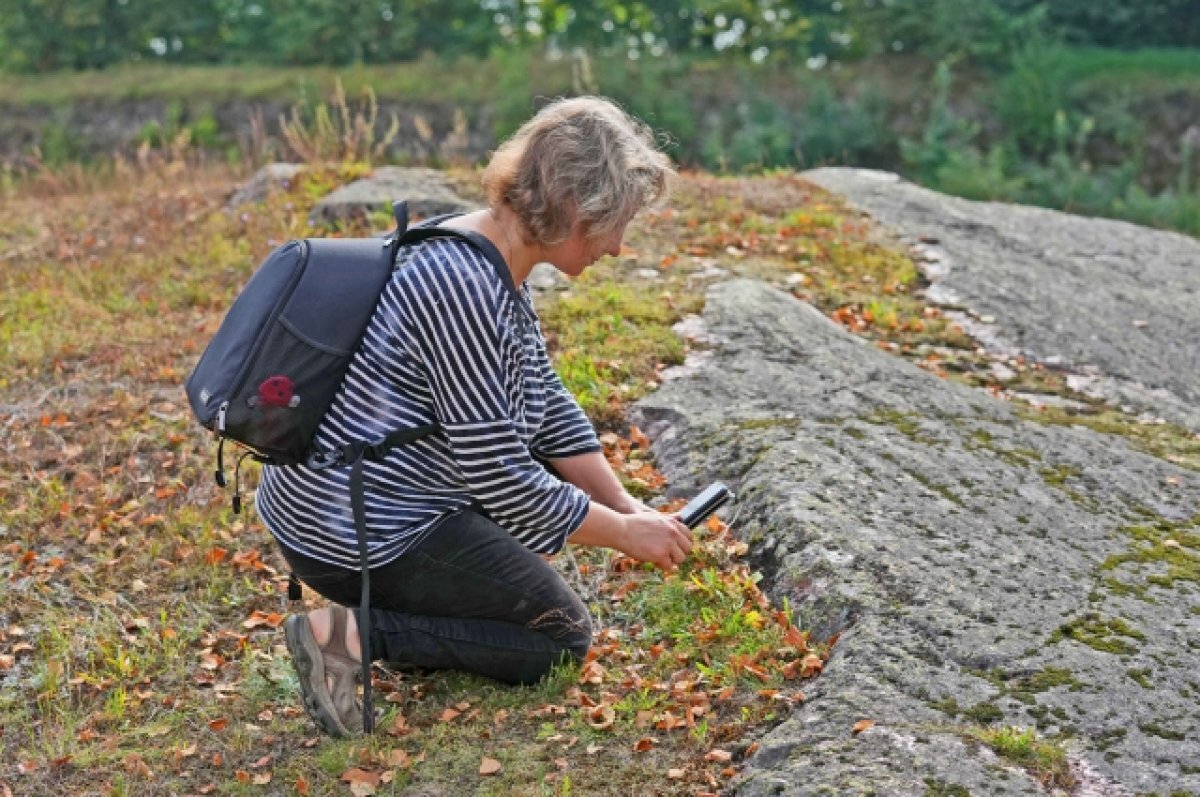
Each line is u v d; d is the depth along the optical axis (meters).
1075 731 2.94
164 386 5.34
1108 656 3.23
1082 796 2.72
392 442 2.89
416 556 2.98
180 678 3.52
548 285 5.83
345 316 2.83
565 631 3.22
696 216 7.16
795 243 6.79
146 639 3.70
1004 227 7.52
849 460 4.18
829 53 24.41
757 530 3.82
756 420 4.46
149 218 8.15
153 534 4.26
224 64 28.06
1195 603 3.57
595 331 5.24
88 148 24.42
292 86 24.12
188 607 3.85
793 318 5.45
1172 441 5.00
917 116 21.08
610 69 22.77
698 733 3.04
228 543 4.16
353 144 9.04
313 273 2.86
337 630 3.06
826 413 4.59
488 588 3.07
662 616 3.58
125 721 3.34
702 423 4.46
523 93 21.62
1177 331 6.29
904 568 3.55
